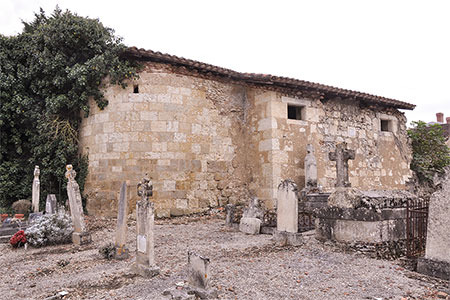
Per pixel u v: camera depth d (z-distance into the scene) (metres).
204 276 4.58
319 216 7.42
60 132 12.35
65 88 12.50
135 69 11.45
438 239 5.28
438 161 17.98
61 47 12.12
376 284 4.92
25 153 13.66
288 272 5.54
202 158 12.20
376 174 15.33
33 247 8.46
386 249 6.59
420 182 17.84
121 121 11.42
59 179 12.49
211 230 9.73
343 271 5.54
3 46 12.73
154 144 11.43
